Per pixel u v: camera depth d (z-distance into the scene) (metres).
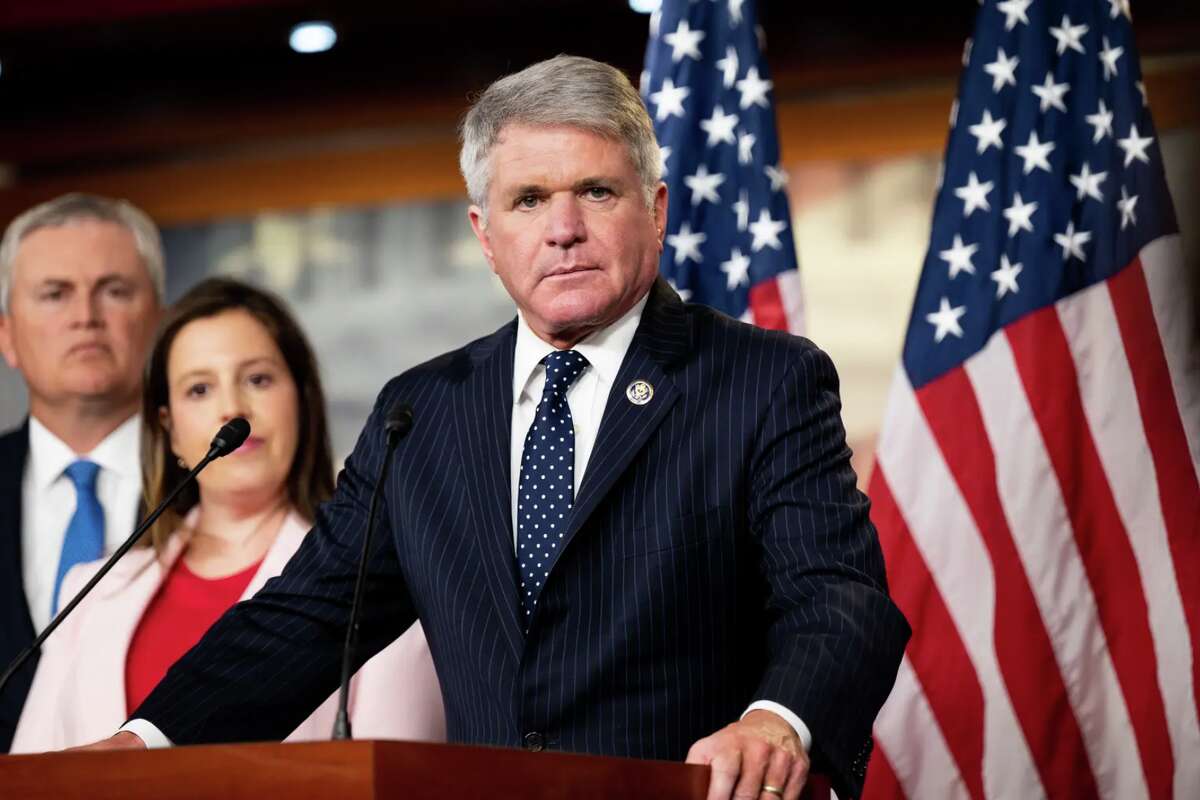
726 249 4.82
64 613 2.97
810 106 7.84
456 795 2.05
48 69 8.42
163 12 7.95
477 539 3.04
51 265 5.45
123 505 5.24
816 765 2.62
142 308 5.52
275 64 8.31
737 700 2.97
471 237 8.09
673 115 4.89
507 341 3.28
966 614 4.41
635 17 7.87
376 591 3.22
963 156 4.71
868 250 7.67
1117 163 4.61
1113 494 4.41
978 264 4.62
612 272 3.09
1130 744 4.29
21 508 5.24
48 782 2.19
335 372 8.10
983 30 4.77
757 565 3.01
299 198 8.27
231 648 3.08
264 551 4.51
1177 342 4.48
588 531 2.96
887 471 4.54
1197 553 4.34
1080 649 4.35
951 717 4.36
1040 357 4.51
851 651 2.70
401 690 4.27
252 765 2.06
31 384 5.39
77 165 8.52
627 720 2.87
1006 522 4.44
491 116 3.15
